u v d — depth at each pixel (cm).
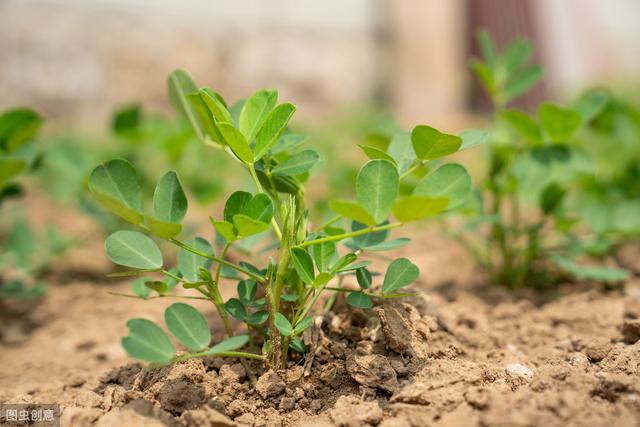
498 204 85
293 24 280
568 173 94
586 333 77
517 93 87
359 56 287
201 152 119
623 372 67
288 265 68
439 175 64
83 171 94
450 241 104
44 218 131
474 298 83
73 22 252
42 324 87
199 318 64
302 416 66
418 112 279
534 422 61
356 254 65
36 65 247
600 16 340
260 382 67
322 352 69
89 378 75
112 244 65
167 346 62
